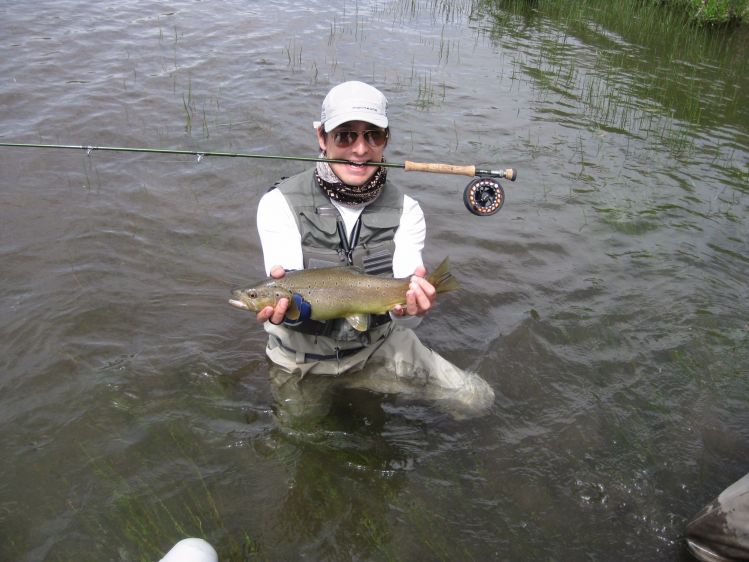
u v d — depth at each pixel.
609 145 3.70
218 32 5.28
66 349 2.01
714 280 2.53
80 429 1.73
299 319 1.64
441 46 5.33
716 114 4.21
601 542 1.51
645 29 6.07
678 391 1.97
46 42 4.72
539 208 3.02
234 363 2.00
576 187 3.22
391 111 4.00
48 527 1.48
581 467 1.70
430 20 6.11
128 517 1.51
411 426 1.80
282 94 4.14
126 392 1.86
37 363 1.94
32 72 4.17
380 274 1.72
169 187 3.02
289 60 4.76
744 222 2.96
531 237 2.79
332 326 1.73
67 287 2.29
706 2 6.19
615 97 4.42
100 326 2.12
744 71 5.05
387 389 1.88
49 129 3.46
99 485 1.58
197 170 3.18
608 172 3.39
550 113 4.11
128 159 3.24
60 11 5.48
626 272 2.57
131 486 1.58
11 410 1.78
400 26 5.84
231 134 3.56
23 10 5.41
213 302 2.29
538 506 1.59
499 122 3.94
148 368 1.95
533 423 1.84
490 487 1.63
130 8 5.75
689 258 2.67
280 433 1.75
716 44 5.73
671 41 5.75
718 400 1.93
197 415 1.79
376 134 1.67
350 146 1.65
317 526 1.51
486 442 1.76
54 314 2.15
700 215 3.00
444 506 1.58
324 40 5.28
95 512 1.51
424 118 3.94
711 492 1.64
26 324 2.09
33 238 2.55
